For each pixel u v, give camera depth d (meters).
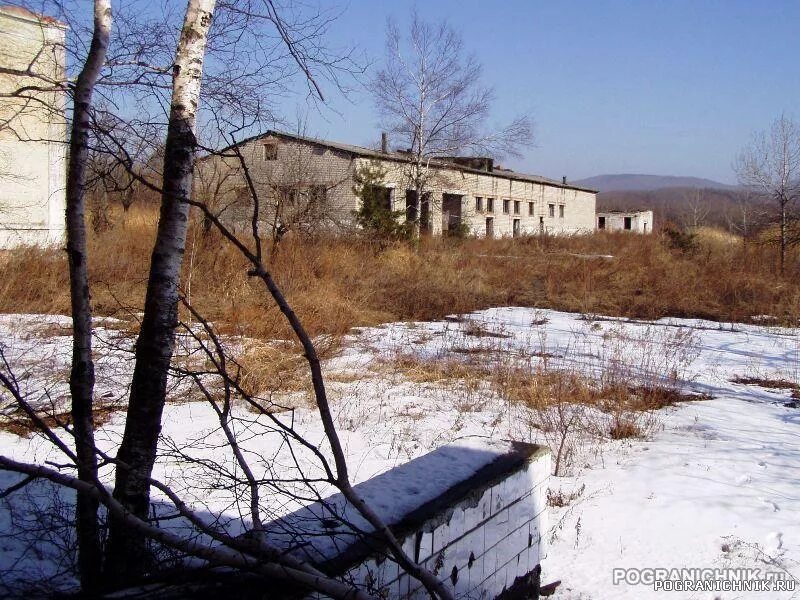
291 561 2.45
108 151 3.02
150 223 15.32
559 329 14.02
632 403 8.45
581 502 5.41
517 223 53.12
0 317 10.16
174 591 2.52
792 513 5.24
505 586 3.59
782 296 18.42
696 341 12.96
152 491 4.36
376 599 2.50
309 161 20.48
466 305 16.62
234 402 7.17
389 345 11.18
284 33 4.02
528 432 7.00
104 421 5.98
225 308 11.43
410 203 35.28
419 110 29.81
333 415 7.04
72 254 3.04
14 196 16.02
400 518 2.94
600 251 33.81
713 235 38.19
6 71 3.33
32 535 3.55
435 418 7.28
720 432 7.29
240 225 18.53
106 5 3.11
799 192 25.36
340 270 17.42
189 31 3.19
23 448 5.07
